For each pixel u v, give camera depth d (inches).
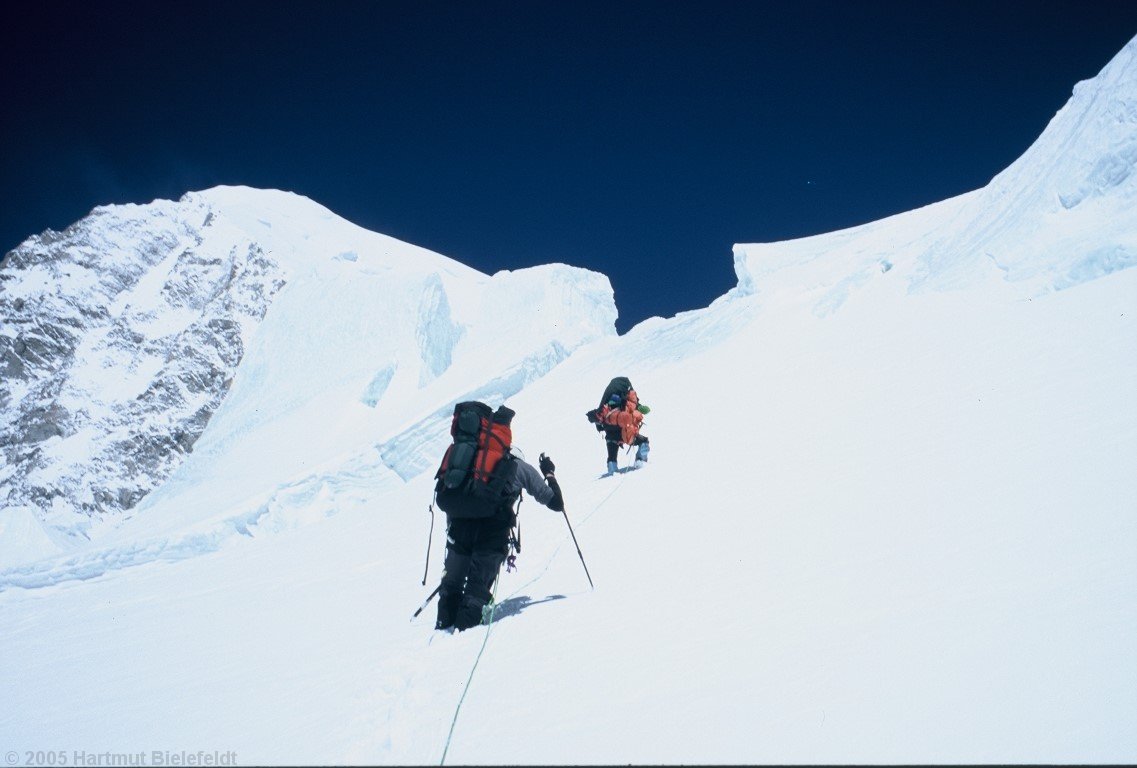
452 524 207.6
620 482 384.8
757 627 151.9
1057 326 399.9
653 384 714.2
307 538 614.9
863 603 156.3
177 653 285.1
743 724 110.9
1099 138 546.6
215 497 1526.8
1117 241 457.7
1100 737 99.0
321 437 1675.7
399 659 179.6
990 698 111.3
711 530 246.2
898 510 218.2
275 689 188.2
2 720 223.9
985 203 676.7
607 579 217.5
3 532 1462.8
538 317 1646.2
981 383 349.7
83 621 449.4
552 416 810.2
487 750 114.3
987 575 159.6
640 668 139.0
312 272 2647.6
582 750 108.7
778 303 804.0
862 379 435.5
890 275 697.6
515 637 175.0
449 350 1786.4
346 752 124.6
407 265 4060.0
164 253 4441.4
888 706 111.9
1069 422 261.7
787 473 296.5
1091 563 155.2
